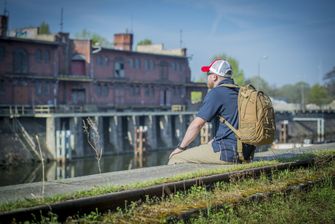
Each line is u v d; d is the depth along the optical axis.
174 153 7.14
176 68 77.25
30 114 50.12
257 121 6.66
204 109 6.88
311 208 6.08
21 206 4.36
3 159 46.84
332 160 8.70
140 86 70.88
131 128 61.66
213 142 7.25
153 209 5.05
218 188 6.10
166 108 74.31
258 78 73.31
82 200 4.58
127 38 69.75
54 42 57.91
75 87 61.81
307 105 111.62
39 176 40.81
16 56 55.12
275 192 6.32
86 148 54.59
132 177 6.36
